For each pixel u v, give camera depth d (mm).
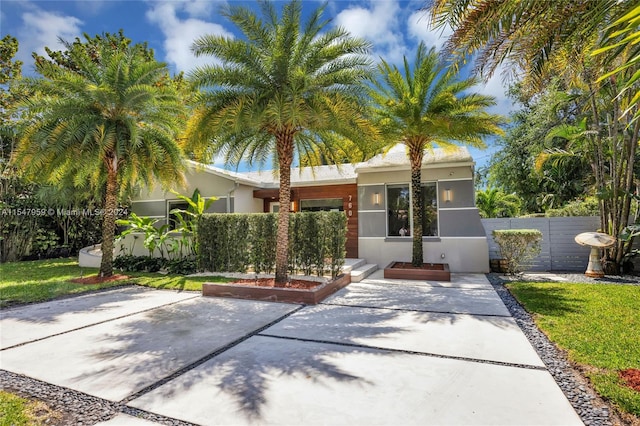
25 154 9266
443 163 11242
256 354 4309
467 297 7434
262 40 7574
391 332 5117
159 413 2977
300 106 7484
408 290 8320
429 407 2998
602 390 3182
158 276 10883
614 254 9953
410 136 10180
